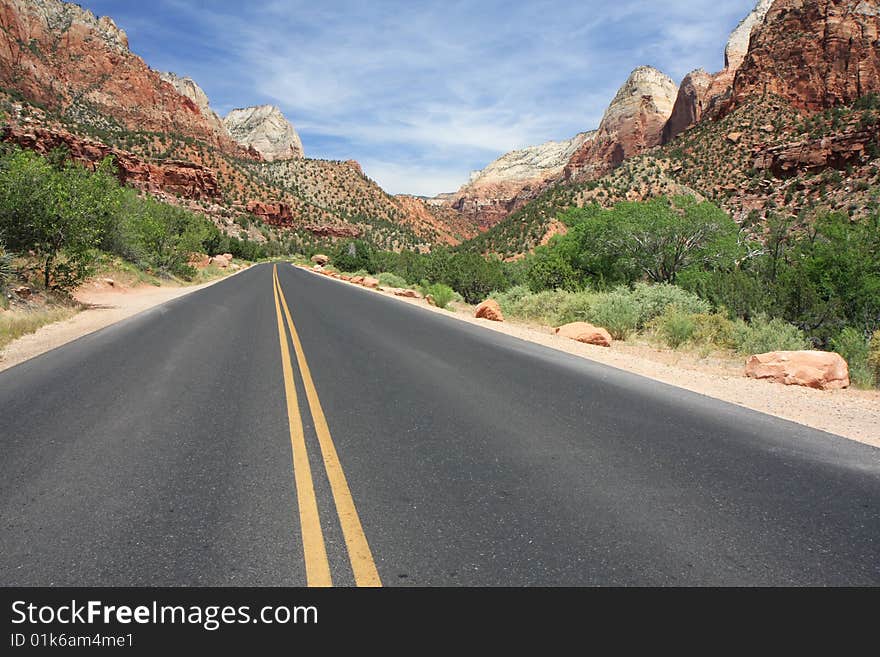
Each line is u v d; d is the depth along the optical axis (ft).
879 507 10.93
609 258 81.92
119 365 24.49
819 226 52.26
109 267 73.56
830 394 21.86
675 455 13.83
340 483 11.62
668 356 32.35
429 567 8.41
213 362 25.61
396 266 183.52
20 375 22.26
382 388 20.90
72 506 10.33
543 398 19.77
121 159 369.09
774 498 11.28
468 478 12.05
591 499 11.05
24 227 44.75
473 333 39.37
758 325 36.55
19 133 296.92
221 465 12.60
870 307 42.70
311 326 40.27
